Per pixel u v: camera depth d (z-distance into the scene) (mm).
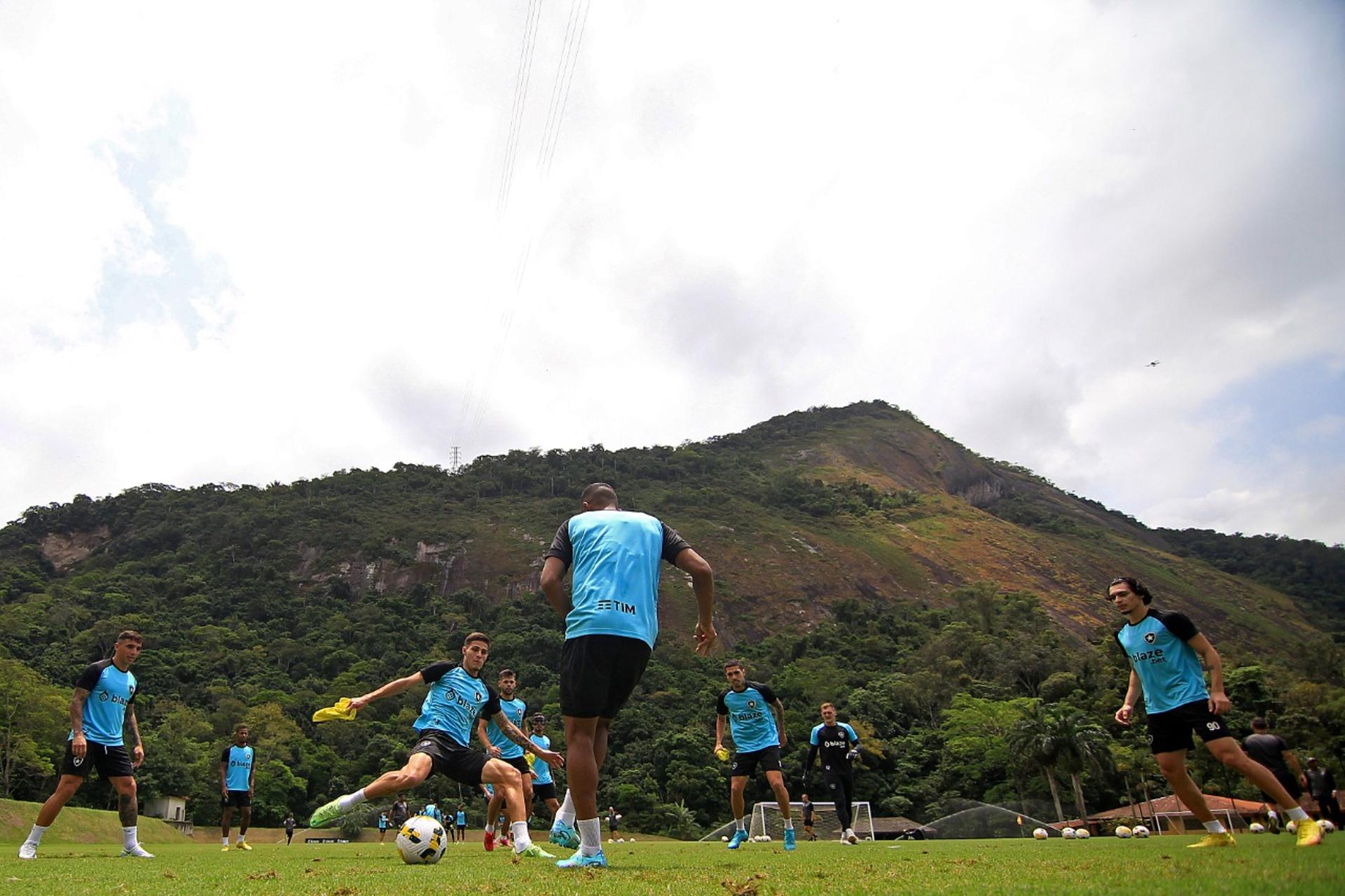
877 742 73812
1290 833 8234
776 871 4395
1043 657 96500
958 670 96312
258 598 130500
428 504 171875
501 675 11273
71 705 8859
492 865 6016
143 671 93062
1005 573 176750
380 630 115938
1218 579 198375
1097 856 5453
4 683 59938
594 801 4637
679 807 64375
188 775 63719
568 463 195625
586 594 4551
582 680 4465
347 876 4891
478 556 150250
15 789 59406
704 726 79875
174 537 156750
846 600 133000
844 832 12047
